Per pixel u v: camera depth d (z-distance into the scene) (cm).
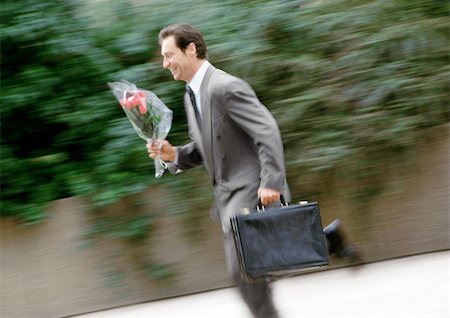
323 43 741
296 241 431
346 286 661
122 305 716
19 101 751
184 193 713
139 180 719
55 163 745
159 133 489
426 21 732
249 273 432
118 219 717
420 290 613
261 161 439
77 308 716
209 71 459
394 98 717
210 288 715
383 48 726
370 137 710
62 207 720
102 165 731
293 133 718
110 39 784
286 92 732
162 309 679
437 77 720
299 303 628
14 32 754
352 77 723
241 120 444
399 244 717
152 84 757
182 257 717
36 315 716
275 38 747
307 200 718
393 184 714
